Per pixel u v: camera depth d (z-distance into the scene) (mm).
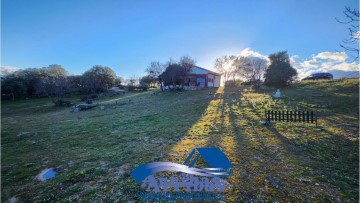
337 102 16734
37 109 33250
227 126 12023
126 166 7039
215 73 51812
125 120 17047
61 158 8789
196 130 11523
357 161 6559
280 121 12602
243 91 31484
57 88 37031
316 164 6473
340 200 4602
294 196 4789
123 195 5176
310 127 10875
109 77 58375
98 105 30422
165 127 12984
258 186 5273
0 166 8375
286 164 6551
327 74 38875
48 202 5230
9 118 26234
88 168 7184
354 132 9508
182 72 40250
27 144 11992
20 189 6137
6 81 44500
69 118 22250
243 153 7633
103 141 10922
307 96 20922
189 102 24859
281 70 31391
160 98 32875
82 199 5156
